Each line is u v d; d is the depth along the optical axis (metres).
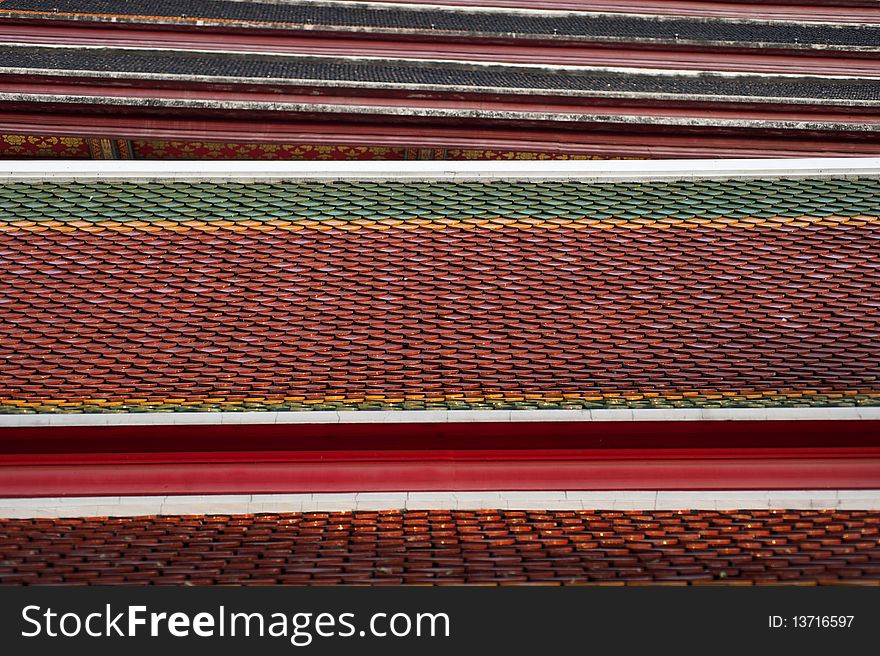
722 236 11.89
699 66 22.00
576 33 23.55
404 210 12.14
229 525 9.79
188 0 24.34
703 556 9.68
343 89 18.16
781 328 10.70
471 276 11.25
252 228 11.78
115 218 11.83
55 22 20.73
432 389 9.97
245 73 19.33
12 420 9.50
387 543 9.74
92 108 17.86
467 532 9.82
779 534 9.80
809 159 12.89
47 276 11.02
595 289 11.16
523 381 10.07
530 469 10.02
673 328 10.69
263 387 9.96
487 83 19.77
